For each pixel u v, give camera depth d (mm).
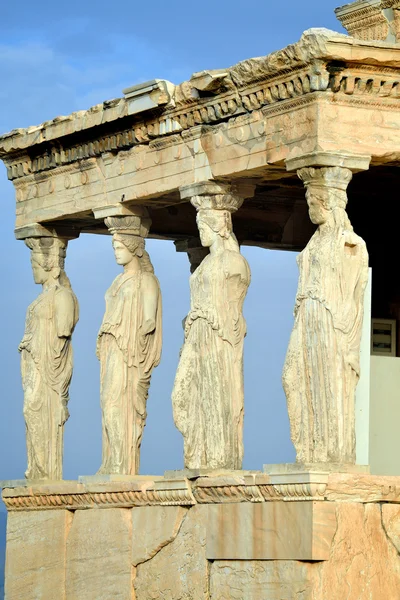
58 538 29703
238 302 27344
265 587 25594
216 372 27094
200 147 27547
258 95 26312
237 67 26406
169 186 28203
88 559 29062
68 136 30031
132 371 29312
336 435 25250
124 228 29422
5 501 30844
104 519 28734
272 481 25312
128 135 28906
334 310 25312
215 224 27422
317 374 25375
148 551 27766
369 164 26062
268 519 25578
